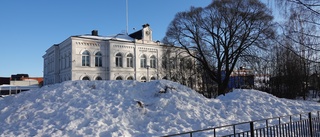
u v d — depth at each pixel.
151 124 9.71
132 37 46.88
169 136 4.38
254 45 27.61
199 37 29.75
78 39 36.94
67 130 8.64
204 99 13.74
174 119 10.24
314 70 23.75
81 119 9.55
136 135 8.53
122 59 40.19
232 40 28.45
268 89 30.41
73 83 15.08
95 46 38.44
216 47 29.59
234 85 35.00
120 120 9.88
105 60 39.09
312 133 7.87
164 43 31.41
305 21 11.55
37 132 8.43
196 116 10.82
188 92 15.12
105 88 14.52
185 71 35.28
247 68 29.75
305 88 30.12
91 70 37.72
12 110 11.27
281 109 12.95
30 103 11.94
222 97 16.12
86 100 12.02
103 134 8.32
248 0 27.56
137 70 41.31
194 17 29.47
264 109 12.60
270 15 26.94
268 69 30.86
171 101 12.20
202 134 8.43
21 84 64.62
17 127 9.27
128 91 13.89
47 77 49.84
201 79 36.06
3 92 47.88
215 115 11.27
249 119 11.09
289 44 13.48
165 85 14.71
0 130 9.16
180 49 31.44
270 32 26.05
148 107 11.66
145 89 14.48
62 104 11.53
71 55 36.53
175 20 30.42
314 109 13.75
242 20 27.59
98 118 9.71
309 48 11.79
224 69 30.39
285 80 28.30
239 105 12.82
